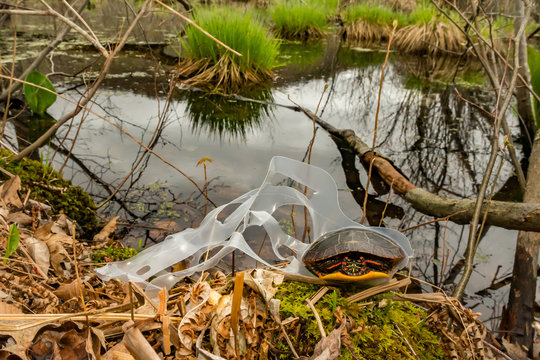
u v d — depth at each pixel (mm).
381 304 1330
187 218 2678
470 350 1250
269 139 4070
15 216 1923
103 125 4074
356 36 10773
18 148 3436
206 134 4090
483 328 1280
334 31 12031
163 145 3760
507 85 3893
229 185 3105
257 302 1177
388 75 6945
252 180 3188
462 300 2203
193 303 1190
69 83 5199
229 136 4078
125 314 1156
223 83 5766
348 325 1200
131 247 2369
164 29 9070
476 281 2363
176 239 1560
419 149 4098
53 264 1633
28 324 1058
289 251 2383
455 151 4082
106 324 1172
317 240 1536
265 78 6199
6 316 1068
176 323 1182
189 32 6195
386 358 1202
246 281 1153
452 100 5621
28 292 1318
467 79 6824
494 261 2549
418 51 9117
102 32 8195
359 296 1343
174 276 1459
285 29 10523
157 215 2699
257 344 1127
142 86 5363
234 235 1456
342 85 6207
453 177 3576
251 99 5184
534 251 2383
